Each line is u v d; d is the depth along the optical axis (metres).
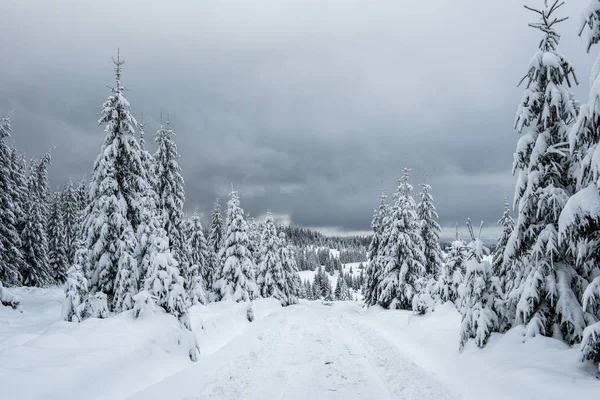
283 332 17.50
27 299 25.05
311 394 8.25
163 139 24.36
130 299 14.96
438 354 11.48
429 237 32.00
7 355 6.92
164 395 7.41
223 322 17.45
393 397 8.00
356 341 15.15
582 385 6.47
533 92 9.96
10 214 27.31
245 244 33.06
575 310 8.76
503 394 7.17
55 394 6.12
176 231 23.94
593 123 6.62
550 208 9.36
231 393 8.03
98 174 16.42
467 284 10.79
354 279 123.62
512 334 9.39
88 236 15.94
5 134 27.25
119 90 17.09
